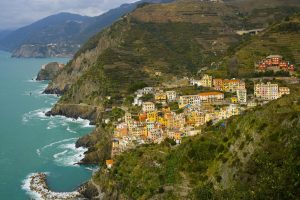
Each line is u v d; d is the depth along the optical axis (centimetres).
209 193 16075
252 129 19238
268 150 17075
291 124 17625
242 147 19088
